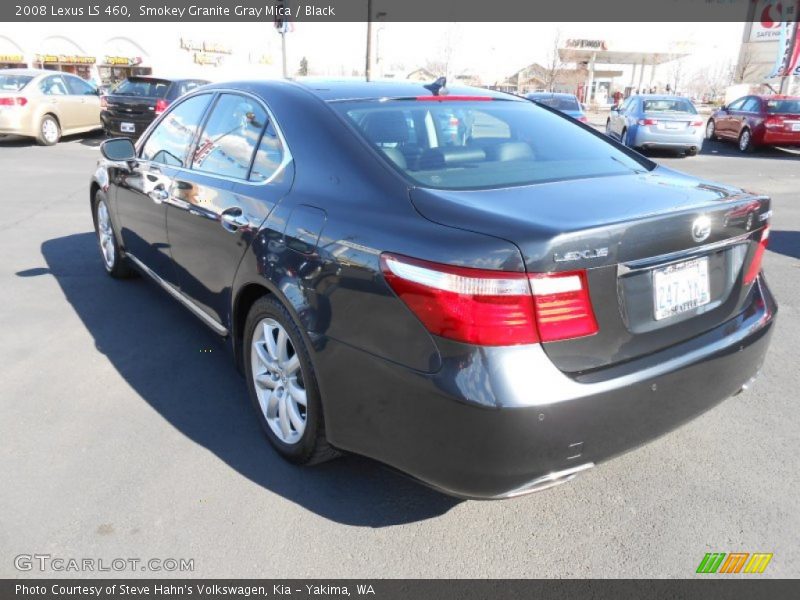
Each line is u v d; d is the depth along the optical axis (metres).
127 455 2.93
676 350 2.31
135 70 33.38
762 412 3.36
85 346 4.05
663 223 2.17
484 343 1.97
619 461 2.94
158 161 4.04
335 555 2.37
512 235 1.97
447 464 2.09
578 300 2.03
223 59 38.91
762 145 16.47
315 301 2.42
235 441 3.06
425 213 2.20
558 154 2.93
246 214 2.89
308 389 2.56
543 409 1.98
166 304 4.79
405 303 2.09
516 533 2.49
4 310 4.63
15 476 2.76
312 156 2.71
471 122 3.02
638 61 46.47
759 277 2.81
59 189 9.36
